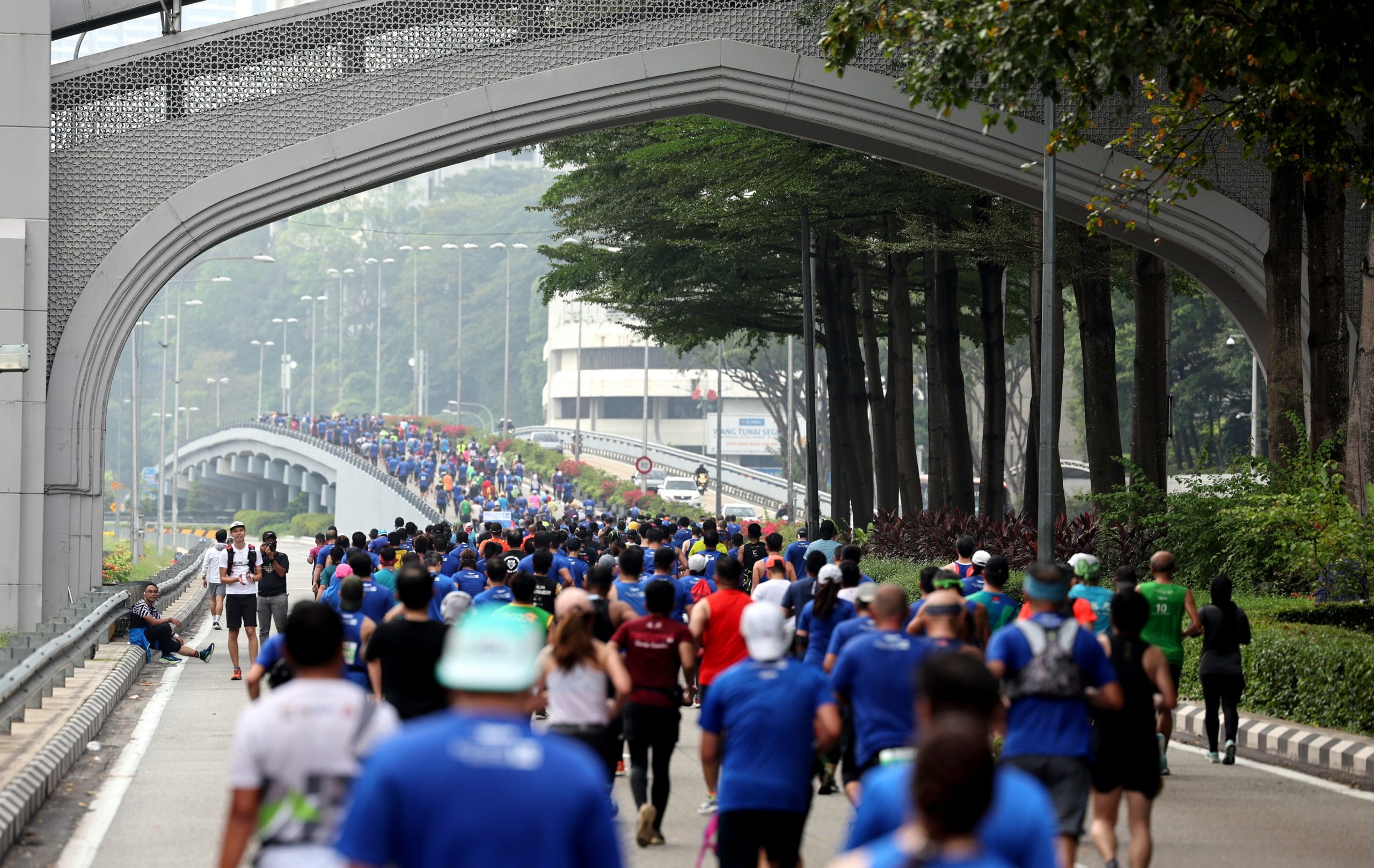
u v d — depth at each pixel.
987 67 55.72
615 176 133.25
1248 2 54.16
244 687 72.81
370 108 94.56
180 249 92.75
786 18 95.38
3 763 42.31
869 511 149.12
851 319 147.38
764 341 164.12
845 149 104.81
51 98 91.69
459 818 14.37
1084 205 94.94
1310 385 82.25
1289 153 66.00
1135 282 100.44
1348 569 71.12
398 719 32.25
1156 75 93.75
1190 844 38.16
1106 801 31.58
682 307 145.38
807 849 37.12
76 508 90.81
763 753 27.52
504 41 95.31
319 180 93.94
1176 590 46.69
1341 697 53.50
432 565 61.19
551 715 33.19
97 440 91.56
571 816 14.49
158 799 43.38
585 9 95.44
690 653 37.28
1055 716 29.28
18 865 34.47
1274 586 79.88
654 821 36.94
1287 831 39.78
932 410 131.12
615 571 74.50
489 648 15.08
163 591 111.56
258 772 19.45
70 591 90.06
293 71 94.25
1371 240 72.44
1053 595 29.92
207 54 93.62
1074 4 49.88
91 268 92.00
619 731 38.03
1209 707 51.53
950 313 123.81
